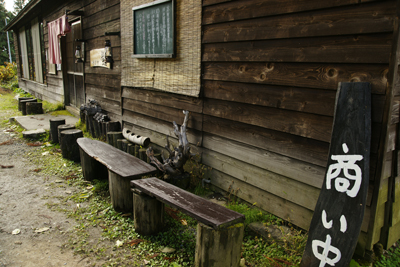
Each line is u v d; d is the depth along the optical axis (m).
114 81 6.24
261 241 2.94
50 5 9.92
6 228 3.21
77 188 4.29
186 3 3.91
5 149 6.04
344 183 2.25
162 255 2.78
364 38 2.26
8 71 19.98
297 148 2.85
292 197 2.96
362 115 2.21
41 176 4.71
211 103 3.79
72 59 8.95
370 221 2.35
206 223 2.29
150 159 4.20
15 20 12.59
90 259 2.72
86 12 7.28
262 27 2.99
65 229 3.21
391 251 2.73
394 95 2.20
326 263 2.25
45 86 11.75
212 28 3.58
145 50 4.86
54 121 6.34
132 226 3.27
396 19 2.07
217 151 3.82
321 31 2.50
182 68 4.12
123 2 5.31
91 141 4.82
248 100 3.26
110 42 6.18
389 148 2.29
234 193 3.63
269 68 2.99
